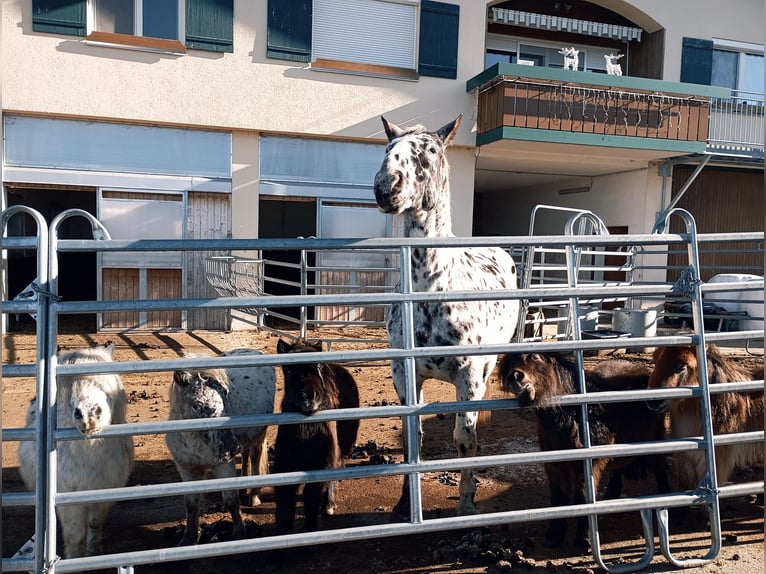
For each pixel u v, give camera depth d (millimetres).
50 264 2975
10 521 4332
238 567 3695
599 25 14594
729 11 14852
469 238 3471
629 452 3697
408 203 3953
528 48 15656
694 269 3896
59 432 2992
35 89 10766
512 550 3900
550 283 16859
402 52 12773
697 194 15500
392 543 4008
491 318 4469
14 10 10562
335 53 12383
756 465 4570
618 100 12422
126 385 7949
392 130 4418
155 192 11555
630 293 3766
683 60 14609
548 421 3887
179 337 11094
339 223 12664
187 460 3789
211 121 11633
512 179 17328
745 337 3980
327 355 3279
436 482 5070
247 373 4445
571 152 13289
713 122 14664
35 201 15781
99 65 11008
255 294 10062
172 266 11664
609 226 15570
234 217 11953
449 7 12742
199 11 11367
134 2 11273
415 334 4215
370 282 12812
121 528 4215
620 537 4164
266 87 11883
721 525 4363
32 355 9008
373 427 6496
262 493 4898
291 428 3680
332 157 12492
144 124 11414
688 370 4016
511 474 5258
